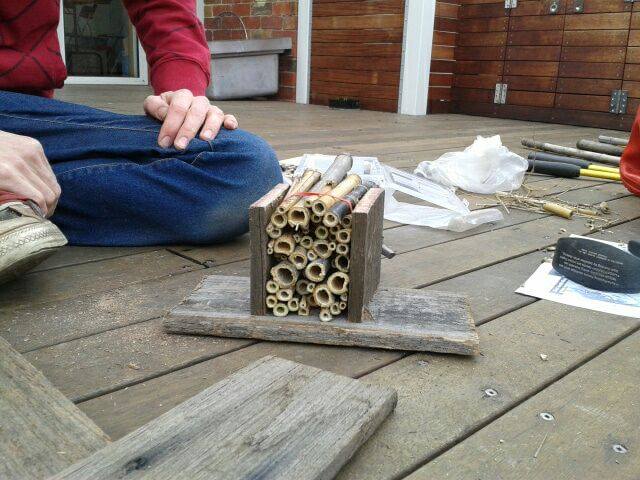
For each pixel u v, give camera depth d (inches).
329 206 23.0
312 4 138.3
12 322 24.6
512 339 24.7
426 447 17.7
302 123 100.0
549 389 21.1
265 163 33.4
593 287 30.0
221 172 32.6
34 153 28.0
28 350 22.4
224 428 16.8
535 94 119.0
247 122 98.0
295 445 16.2
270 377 19.4
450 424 18.9
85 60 158.9
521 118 121.7
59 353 22.3
